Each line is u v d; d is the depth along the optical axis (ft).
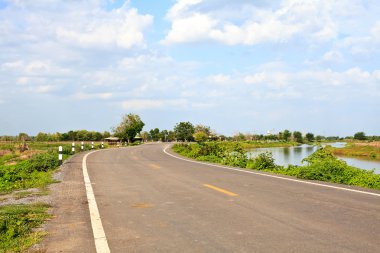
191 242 18.89
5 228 21.58
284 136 361.30
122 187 38.60
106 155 98.43
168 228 21.74
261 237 19.44
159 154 106.22
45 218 24.70
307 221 22.65
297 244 18.11
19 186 42.11
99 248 18.25
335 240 18.65
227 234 20.16
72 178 46.80
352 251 16.90
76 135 313.94
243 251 17.26
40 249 18.24
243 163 66.95
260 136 357.41
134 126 284.41
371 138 371.15
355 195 31.96
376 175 41.98
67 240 19.77
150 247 18.25
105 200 31.12
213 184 40.01
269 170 59.11
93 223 23.21
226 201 29.76
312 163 52.60
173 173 52.01
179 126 352.08
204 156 84.94
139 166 64.03
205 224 22.43
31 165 59.72
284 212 25.27
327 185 38.52
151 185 39.81
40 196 33.50
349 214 24.45
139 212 26.25
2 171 55.21
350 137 458.91
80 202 30.32
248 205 27.94
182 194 33.63
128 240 19.54
